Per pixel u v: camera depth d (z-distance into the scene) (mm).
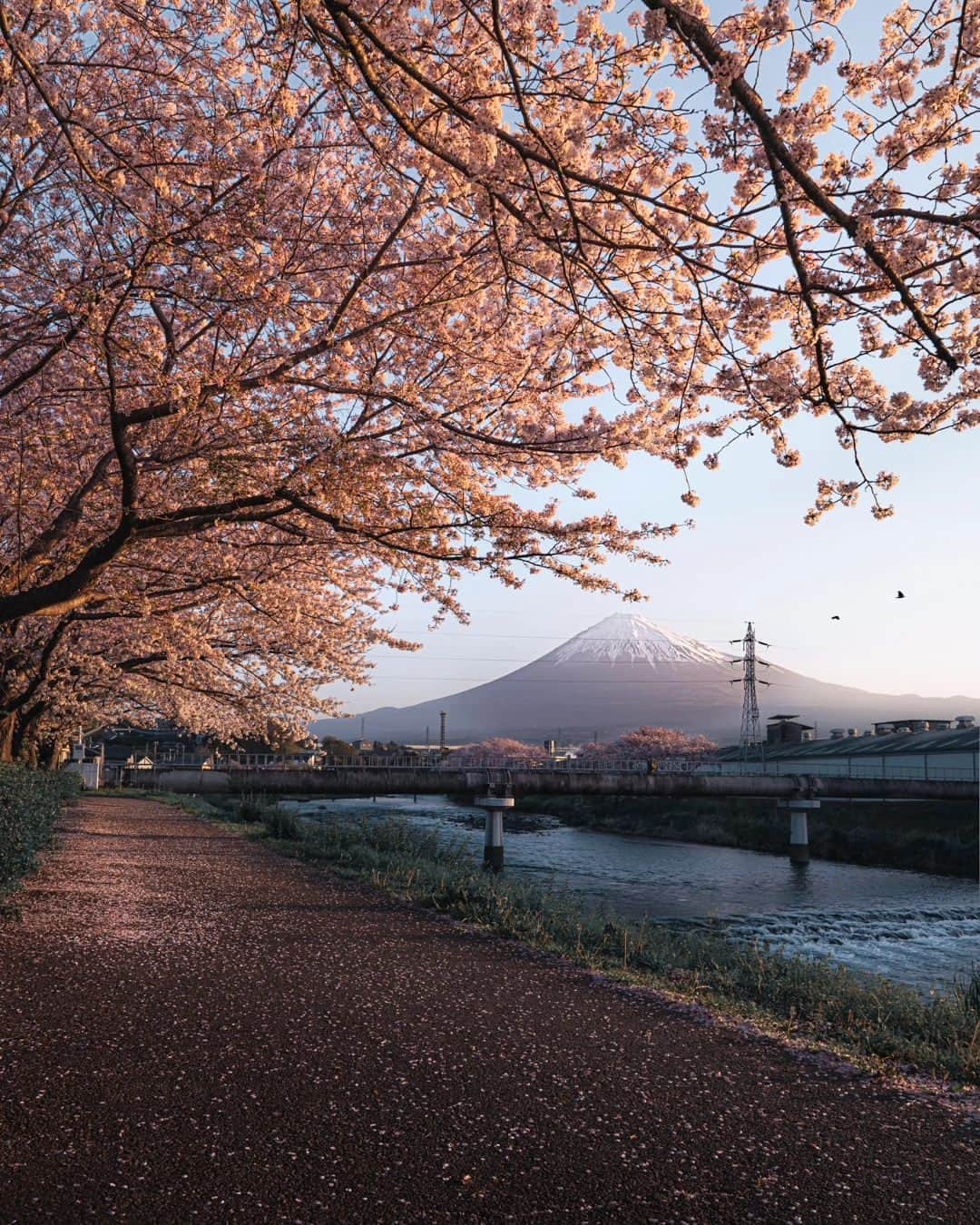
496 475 9273
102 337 7129
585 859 48031
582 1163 4922
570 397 8930
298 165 7555
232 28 7352
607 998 9094
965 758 58938
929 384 4316
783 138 3947
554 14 4715
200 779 48125
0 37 6016
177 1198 4297
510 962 10633
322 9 4355
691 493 5762
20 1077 5793
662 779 51812
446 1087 6039
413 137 4195
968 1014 10641
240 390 7598
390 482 8781
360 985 8961
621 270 5625
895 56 4191
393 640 14344
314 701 20844
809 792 51594
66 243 8977
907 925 28922
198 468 8891
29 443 10156
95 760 58375
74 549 10250
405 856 23172
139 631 16672
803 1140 5461
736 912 30219
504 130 4066
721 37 3975
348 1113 5473
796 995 11398
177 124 7746
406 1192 4469
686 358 5910
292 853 22266
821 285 4129
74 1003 7652
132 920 11906
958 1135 5699
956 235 4109
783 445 5559
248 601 12258
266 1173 4609
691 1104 5988
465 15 4965
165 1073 6023
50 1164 4586
